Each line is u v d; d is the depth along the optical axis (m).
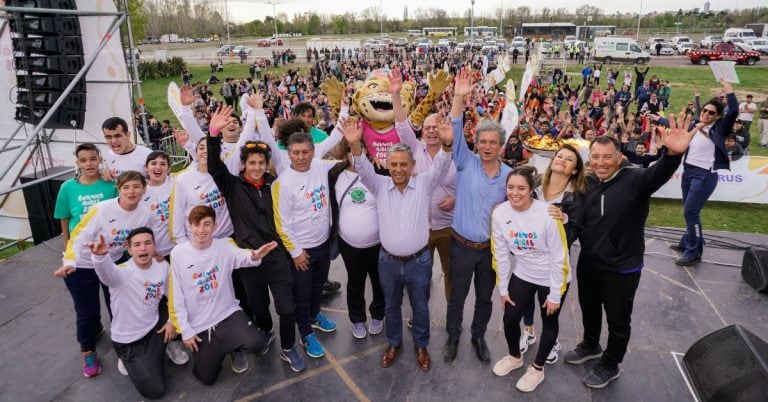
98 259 3.22
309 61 43.12
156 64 35.41
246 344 3.50
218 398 3.53
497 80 13.32
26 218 8.75
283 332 3.72
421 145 4.43
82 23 7.36
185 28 84.00
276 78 27.22
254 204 3.64
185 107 4.34
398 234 3.46
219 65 37.78
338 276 5.36
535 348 4.04
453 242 3.69
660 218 8.25
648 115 10.09
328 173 3.87
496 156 3.53
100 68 7.61
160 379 3.53
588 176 3.44
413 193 3.47
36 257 5.90
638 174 3.13
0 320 4.56
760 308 4.60
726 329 3.25
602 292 3.39
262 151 3.57
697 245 5.44
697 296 4.82
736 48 33.53
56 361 3.98
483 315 3.76
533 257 3.32
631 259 3.25
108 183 4.13
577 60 39.28
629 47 35.22
